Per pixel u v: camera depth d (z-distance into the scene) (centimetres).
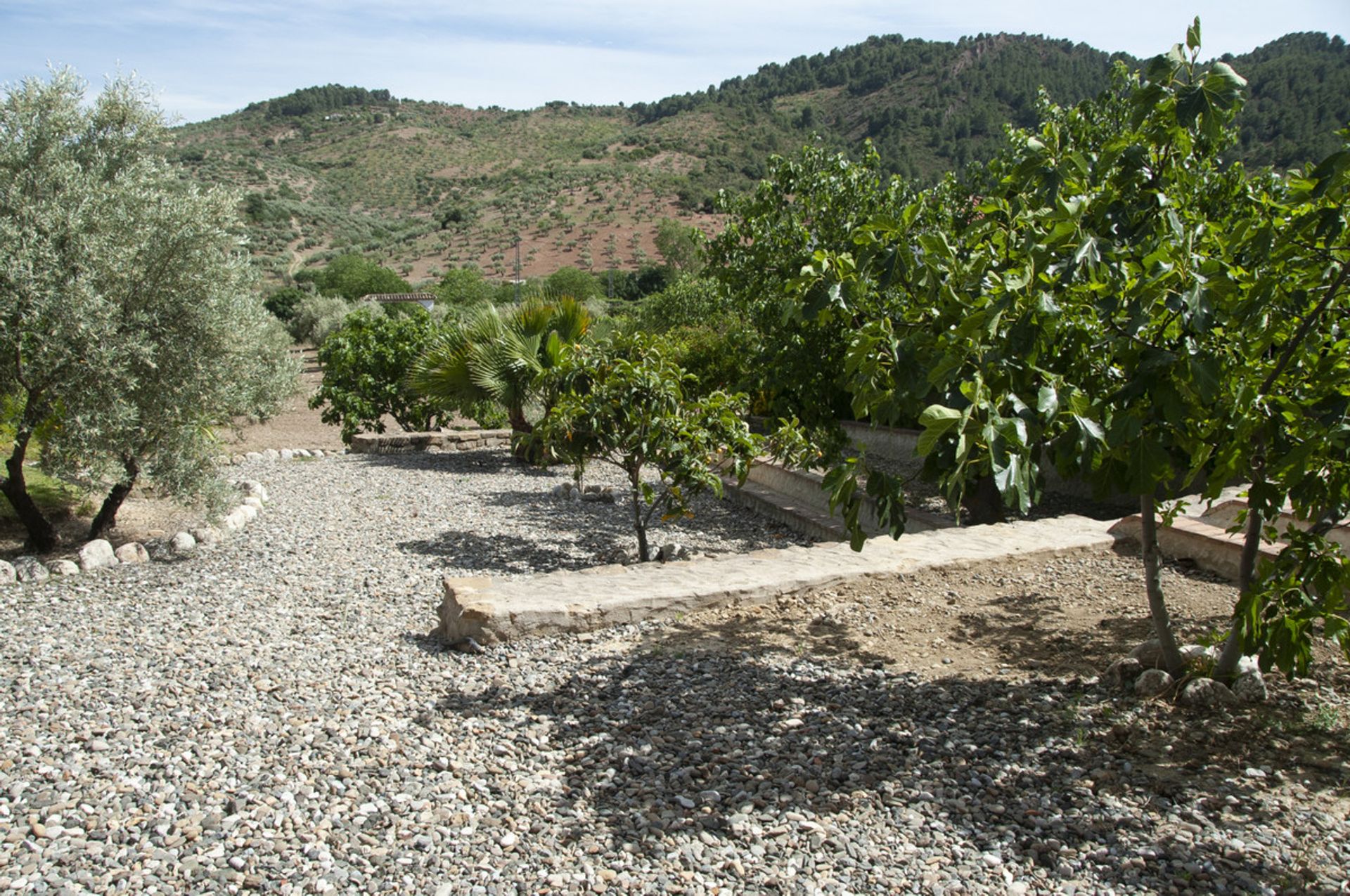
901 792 297
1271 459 283
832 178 845
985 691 380
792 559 572
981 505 847
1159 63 307
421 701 395
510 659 443
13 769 329
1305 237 283
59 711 386
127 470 686
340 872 259
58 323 587
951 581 538
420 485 1110
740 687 397
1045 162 307
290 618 541
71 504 848
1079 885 243
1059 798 288
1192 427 284
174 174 709
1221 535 542
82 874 257
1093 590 510
